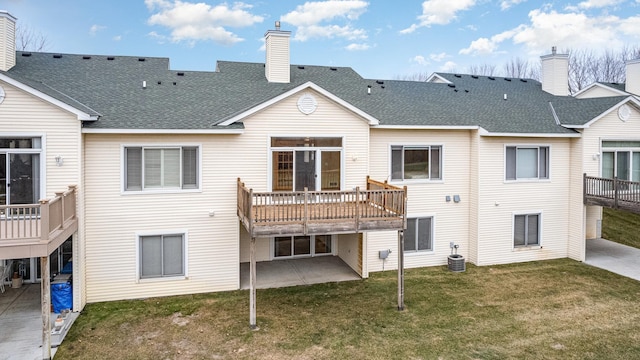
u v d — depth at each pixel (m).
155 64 16.61
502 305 11.98
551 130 16.02
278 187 13.43
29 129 10.83
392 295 12.71
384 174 15.07
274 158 13.38
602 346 9.59
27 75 13.76
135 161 12.29
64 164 11.20
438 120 15.53
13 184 10.89
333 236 16.67
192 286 12.90
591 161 16.28
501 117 16.62
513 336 10.08
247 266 15.31
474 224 15.92
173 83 15.27
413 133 15.33
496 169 15.79
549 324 10.74
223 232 13.05
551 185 16.56
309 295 12.68
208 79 16.06
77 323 10.64
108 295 12.23
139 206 12.31
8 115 10.63
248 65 17.91
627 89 21.77
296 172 13.59
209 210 12.90
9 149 10.78
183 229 12.70
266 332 10.21
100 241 12.05
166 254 12.70
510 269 15.37
